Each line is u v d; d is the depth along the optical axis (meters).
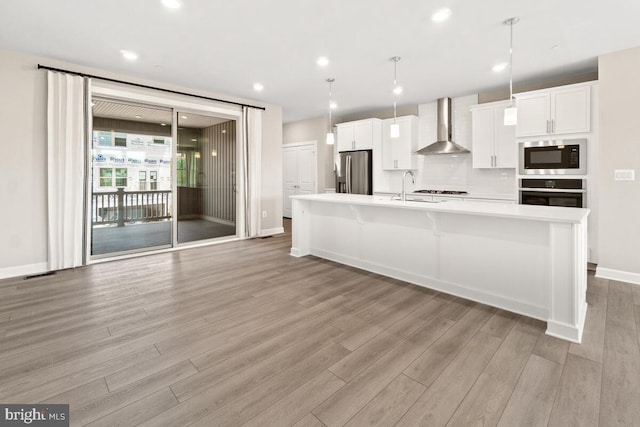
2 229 3.56
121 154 4.91
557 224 2.26
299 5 2.64
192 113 5.20
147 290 3.21
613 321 2.50
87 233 4.08
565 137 4.04
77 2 2.58
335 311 2.72
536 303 2.59
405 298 3.00
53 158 3.79
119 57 3.75
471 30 3.08
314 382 1.78
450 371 1.88
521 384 1.75
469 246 2.97
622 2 2.59
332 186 7.66
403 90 5.21
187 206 5.60
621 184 3.49
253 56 3.73
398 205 3.22
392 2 2.60
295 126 8.20
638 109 3.38
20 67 3.59
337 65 4.04
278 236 6.14
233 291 3.19
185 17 2.83
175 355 2.05
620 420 1.49
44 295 3.06
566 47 3.46
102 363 1.96
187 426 1.47
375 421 1.50
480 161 5.09
